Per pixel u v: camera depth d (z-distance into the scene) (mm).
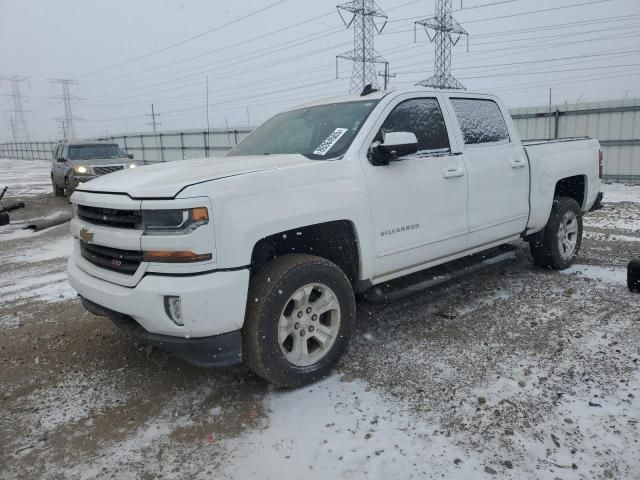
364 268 3795
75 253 3861
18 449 2928
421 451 2766
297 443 2879
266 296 3191
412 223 4109
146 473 2689
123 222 3168
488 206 4824
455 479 2543
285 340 3479
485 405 3176
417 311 4816
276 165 3473
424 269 4488
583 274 5816
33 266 7387
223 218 2990
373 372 3658
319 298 3549
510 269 6086
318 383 3533
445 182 4355
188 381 3635
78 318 5000
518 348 3949
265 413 3193
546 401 3195
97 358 4059
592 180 6262
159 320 2984
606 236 7844
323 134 4117
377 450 2787
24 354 4184
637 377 3441
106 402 3398
